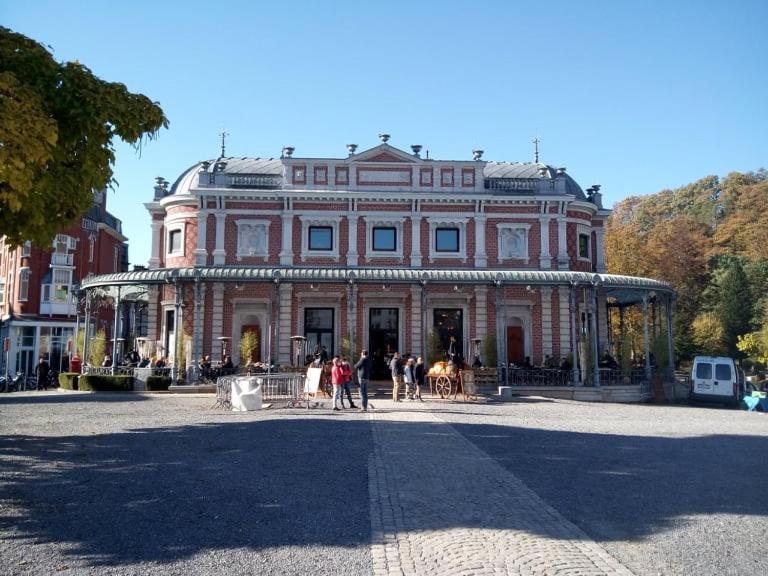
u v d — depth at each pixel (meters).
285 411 19.28
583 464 11.21
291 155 32.72
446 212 31.14
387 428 15.27
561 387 26.33
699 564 6.19
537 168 35.25
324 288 30.34
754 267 61.06
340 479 9.63
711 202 82.44
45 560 6.12
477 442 13.48
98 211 49.72
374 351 30.64
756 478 10.27
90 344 31.17
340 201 30.81
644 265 60.12
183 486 9.09
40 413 18.30
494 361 27.33
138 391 25.91
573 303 26.72
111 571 5.85
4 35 11.06
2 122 9.34
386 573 5.82
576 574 5.80
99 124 11.12
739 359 56.19
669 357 29.77
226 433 14.18
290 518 7.57
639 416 20.30
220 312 30.05
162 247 31.91
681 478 10.14
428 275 26.25
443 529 7.15
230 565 6.01
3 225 11.13
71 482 9.28
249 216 30.69
